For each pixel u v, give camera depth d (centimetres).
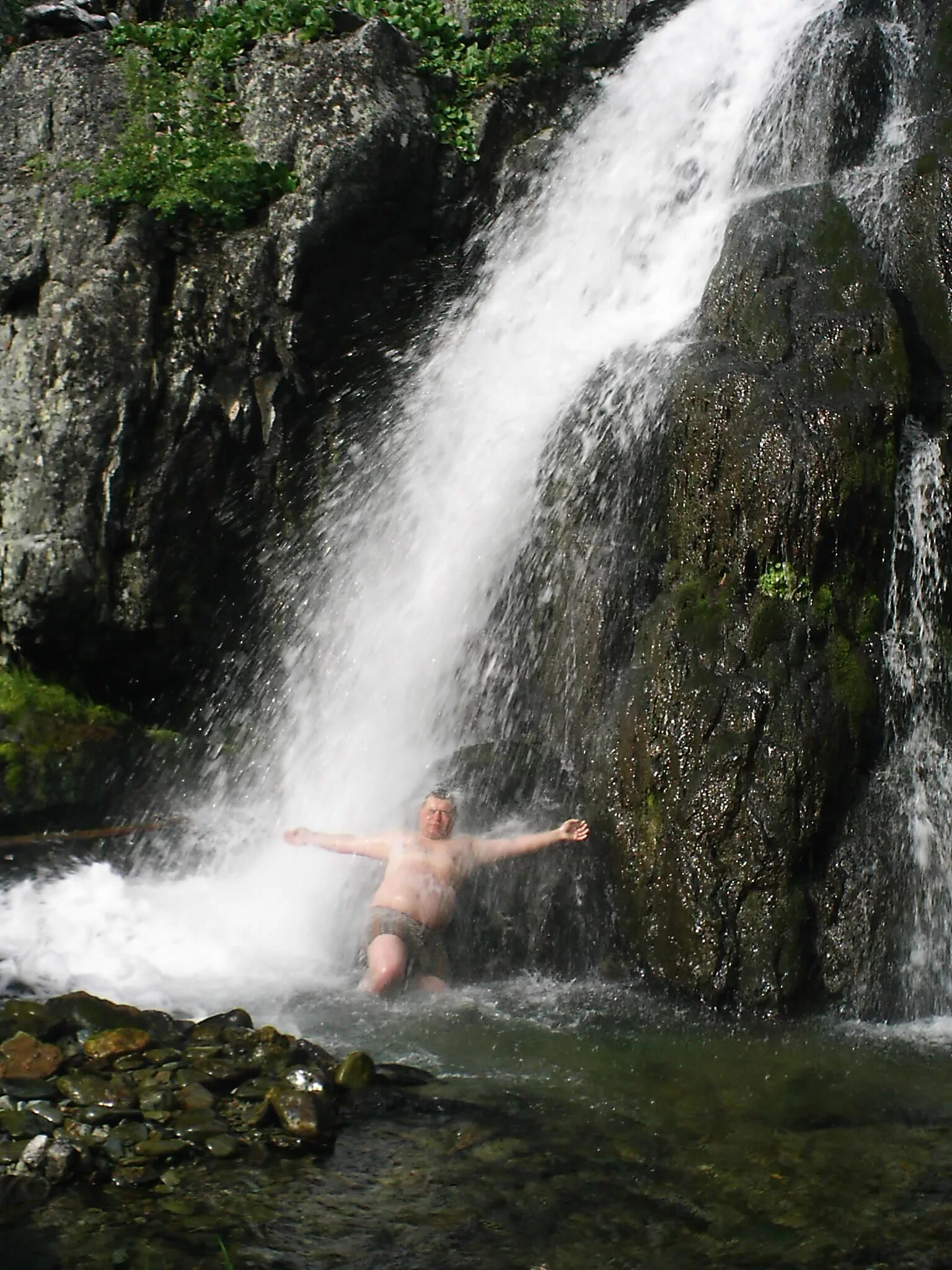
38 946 693
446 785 791
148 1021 550
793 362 810
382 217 1034
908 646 770
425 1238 411
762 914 684
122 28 1064
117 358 905
